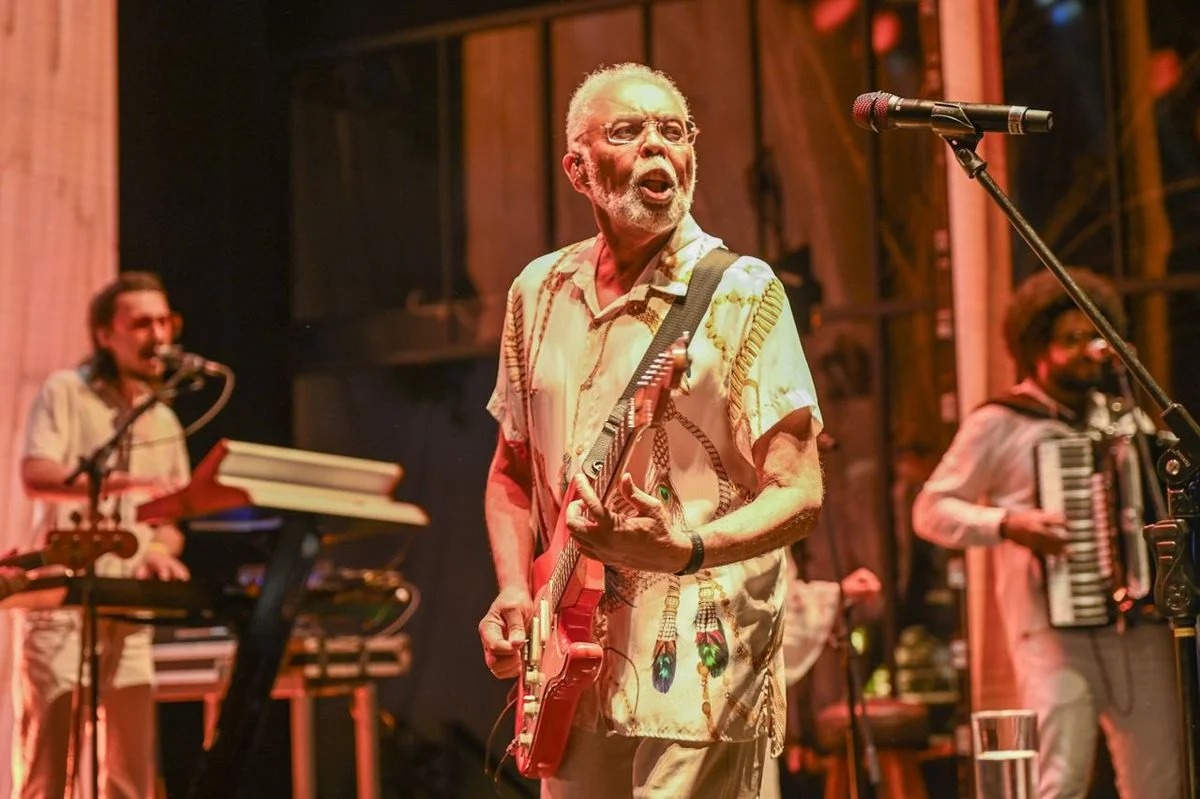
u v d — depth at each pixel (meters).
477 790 8.58
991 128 3.14
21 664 5.39
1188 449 3.10
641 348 2.89
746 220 8.68
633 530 2.50
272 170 9.14
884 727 6.91
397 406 9.16
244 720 4.83
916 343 8.21
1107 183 7.48
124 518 5.55
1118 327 5.52
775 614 2.86
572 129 2.99
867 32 8.41
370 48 9.19
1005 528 5.36
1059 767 5.29
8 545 5.51
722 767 2.79
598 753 2.88
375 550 9.10
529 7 8.95
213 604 5.05
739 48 8.69
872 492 8.22
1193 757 3.15
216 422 8.74
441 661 8.90
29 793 5.33
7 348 5.49
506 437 3.22
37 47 5.59
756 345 2.82
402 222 9.22
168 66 8.61
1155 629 5.27
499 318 8.95
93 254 5.77
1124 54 7.48
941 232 6.36
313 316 9.20
